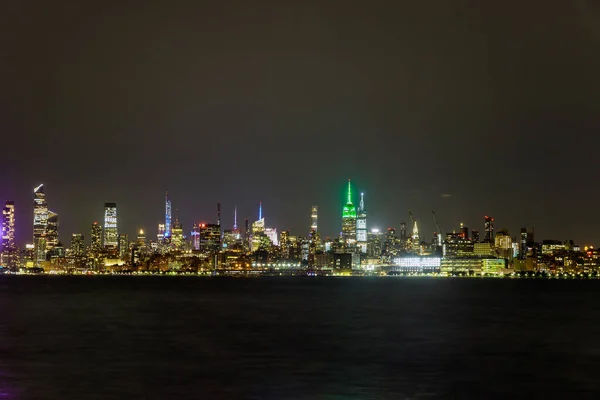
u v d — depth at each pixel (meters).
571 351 92.50
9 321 136.75
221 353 89.81
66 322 134.38
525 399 62.44
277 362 82.31
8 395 62.91
